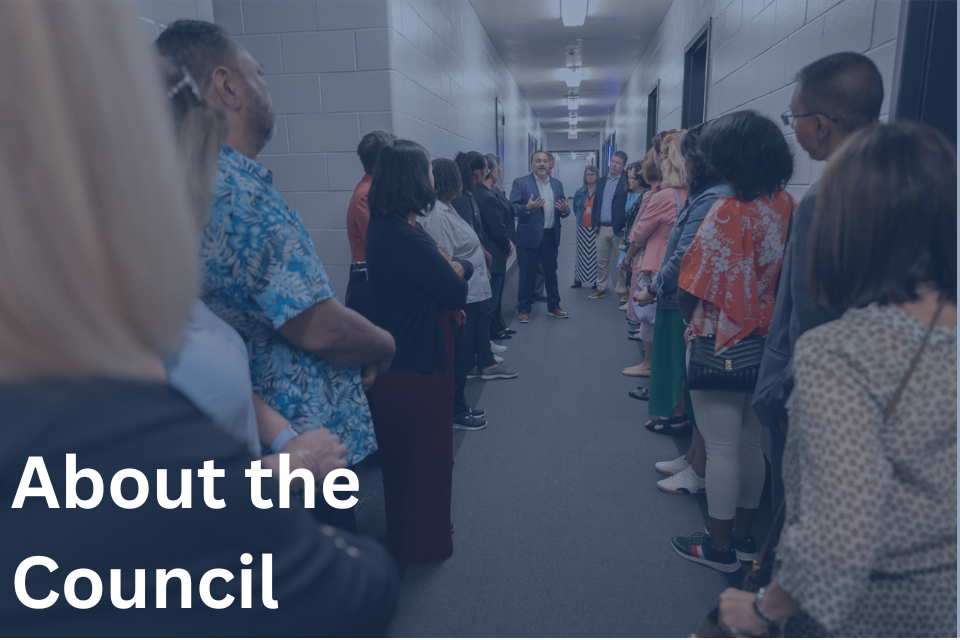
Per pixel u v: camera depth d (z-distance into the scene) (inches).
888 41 67.8
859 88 52.5
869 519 26.9
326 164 130.0
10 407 12.0
